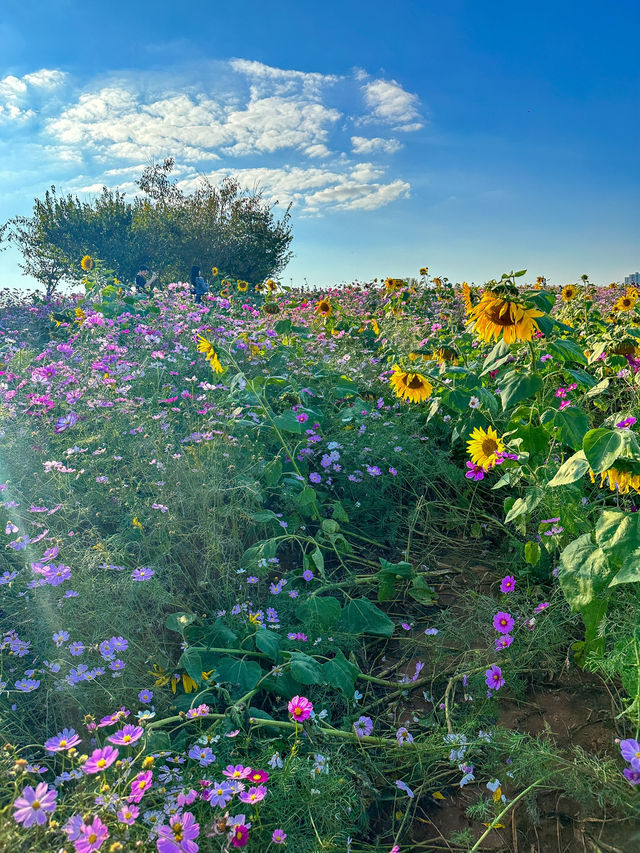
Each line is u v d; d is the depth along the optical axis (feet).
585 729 7.18
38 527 9.36
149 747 6.33
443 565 11.02
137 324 19.20
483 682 8.04
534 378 9.98
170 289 23.76
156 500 9.98
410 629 9.53
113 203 70.44
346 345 22.43
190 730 7.17
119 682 7.31
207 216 70.85
